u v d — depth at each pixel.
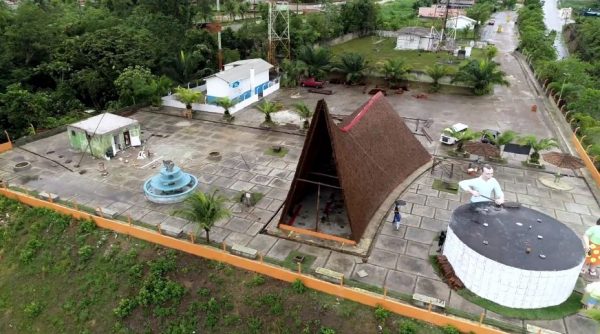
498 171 31.50
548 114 43.41
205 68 53.53
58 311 21.91
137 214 26.03
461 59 65.50
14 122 39.41
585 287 19.89
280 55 62.41
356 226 23.03
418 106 46.34
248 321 19.38
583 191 28.86
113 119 35.03
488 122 41.34
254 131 38.88
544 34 75.50
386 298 18.81
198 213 21.86
